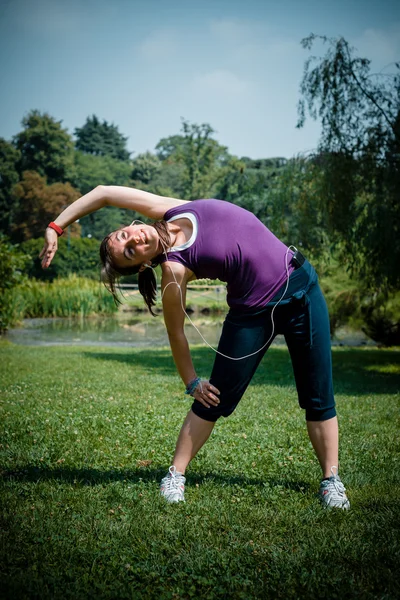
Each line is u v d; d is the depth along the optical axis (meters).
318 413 3.59
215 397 3.47
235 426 5.68
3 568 2.57
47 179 75.12
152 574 2.55
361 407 7.32
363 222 11.92
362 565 2.66
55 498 3.45
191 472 4.09
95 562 2.66
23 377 9.43
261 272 3.35
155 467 4.18
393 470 4.19
